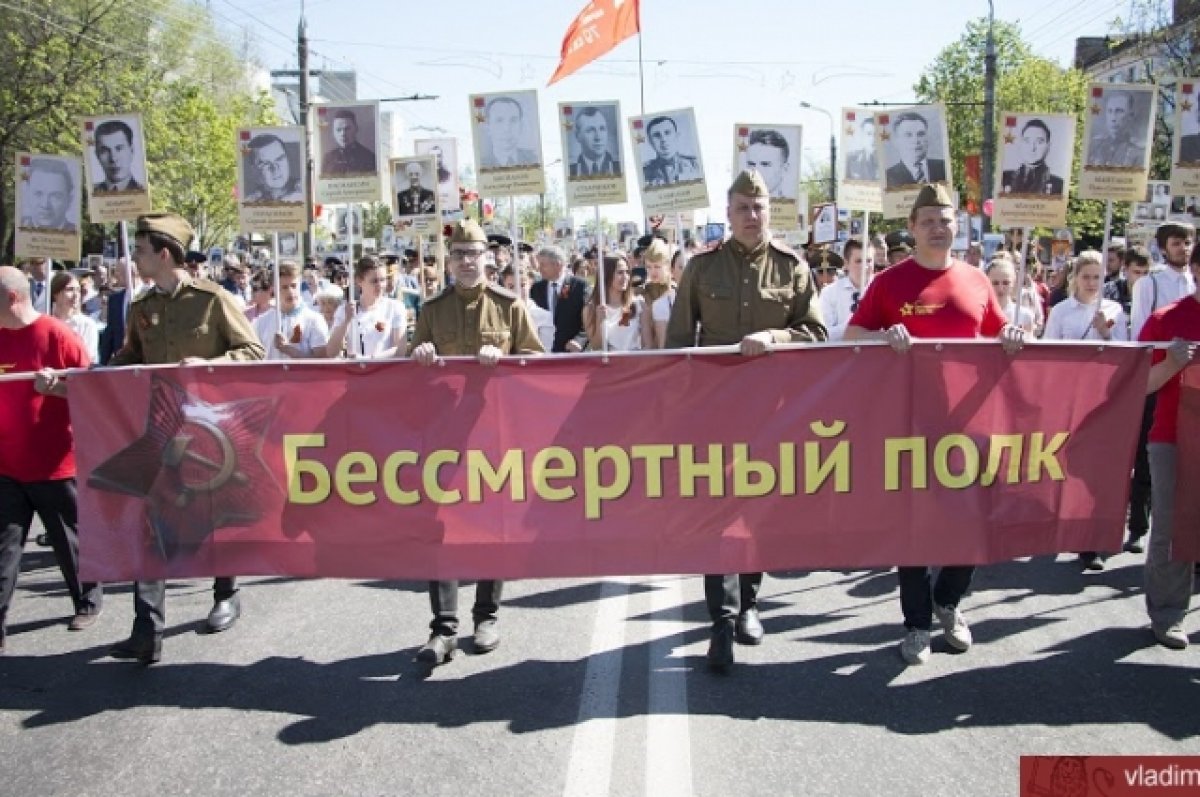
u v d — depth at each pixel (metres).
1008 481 4.77
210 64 37.69
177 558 4.90
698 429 4.72
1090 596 5.89
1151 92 6.61
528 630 5.46
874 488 4.74
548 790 3.70
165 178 33.34
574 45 9.33
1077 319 7.25
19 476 5.27
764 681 4.67
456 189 12.43
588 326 8.81
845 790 3.66
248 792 3.74
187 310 5.24
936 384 4.70
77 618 5.66
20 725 4.34
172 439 4.87
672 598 6.05
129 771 3.91
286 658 5.08
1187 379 4.86
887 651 5.03
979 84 46.22
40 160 6.94
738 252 5.00
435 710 4.41
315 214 19.33
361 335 8.14
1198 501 4.90
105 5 29.42
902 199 7.44
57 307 8.29
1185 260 7.29
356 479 4.82
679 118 7.85
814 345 4.67
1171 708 4.32
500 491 4.78
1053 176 6.59
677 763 3.87
